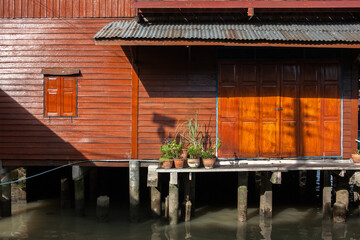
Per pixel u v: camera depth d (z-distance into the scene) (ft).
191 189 32.22
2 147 31.27
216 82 31.01
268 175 30.04
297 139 31.14
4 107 31.27
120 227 29.81
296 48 31.12
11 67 31.22
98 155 31.09
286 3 28.35
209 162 28.17
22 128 31.27
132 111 30.96
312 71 31.17
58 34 31.22
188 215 30.83
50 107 31.24
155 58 31.09
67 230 29.22
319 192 41.34
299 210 34.40
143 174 39.50
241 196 30.50
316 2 28.37
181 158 28.89
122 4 31.22
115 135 31.09
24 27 31.22
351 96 31.30
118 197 38.83
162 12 29.50
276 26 29.30
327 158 31.30
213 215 32.73
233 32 27.71
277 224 30.53
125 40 26.55
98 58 31.12
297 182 40.73
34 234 28.43
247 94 31.04
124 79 31.09
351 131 31.32
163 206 35.35
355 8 29.17
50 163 31.32
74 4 31.22
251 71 31.07
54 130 31.22
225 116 31.01
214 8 29.22
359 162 29.84
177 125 31.04
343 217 30.66
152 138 31.01
